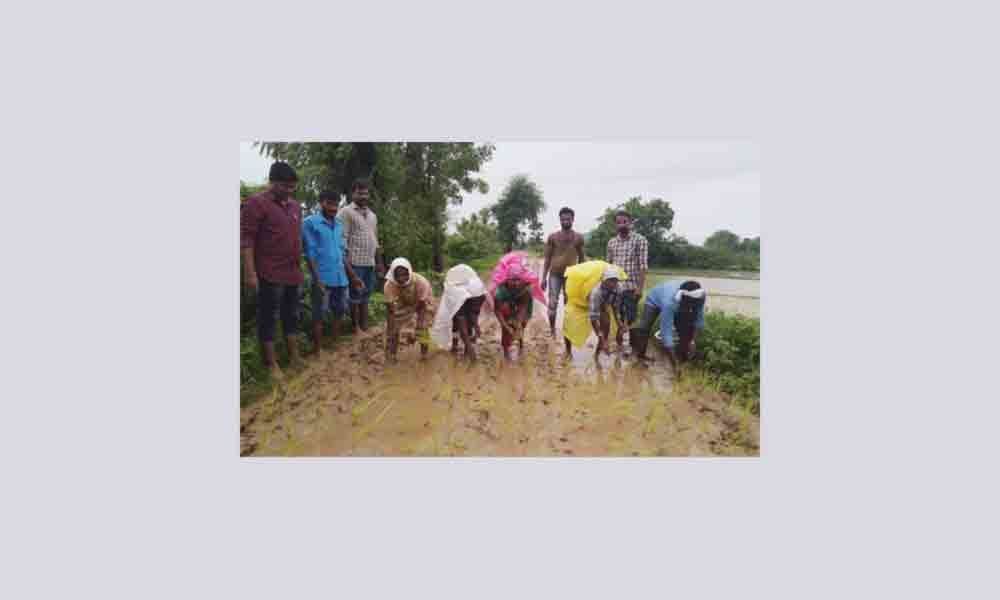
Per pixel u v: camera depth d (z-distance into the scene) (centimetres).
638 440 474
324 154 864
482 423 496
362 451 453
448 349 685
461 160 1198
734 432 489
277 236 566
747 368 584
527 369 628
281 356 637
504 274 637
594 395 553
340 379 588
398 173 988
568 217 736
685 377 587
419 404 531
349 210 707
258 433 478
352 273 695
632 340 664
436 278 1116
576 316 649
